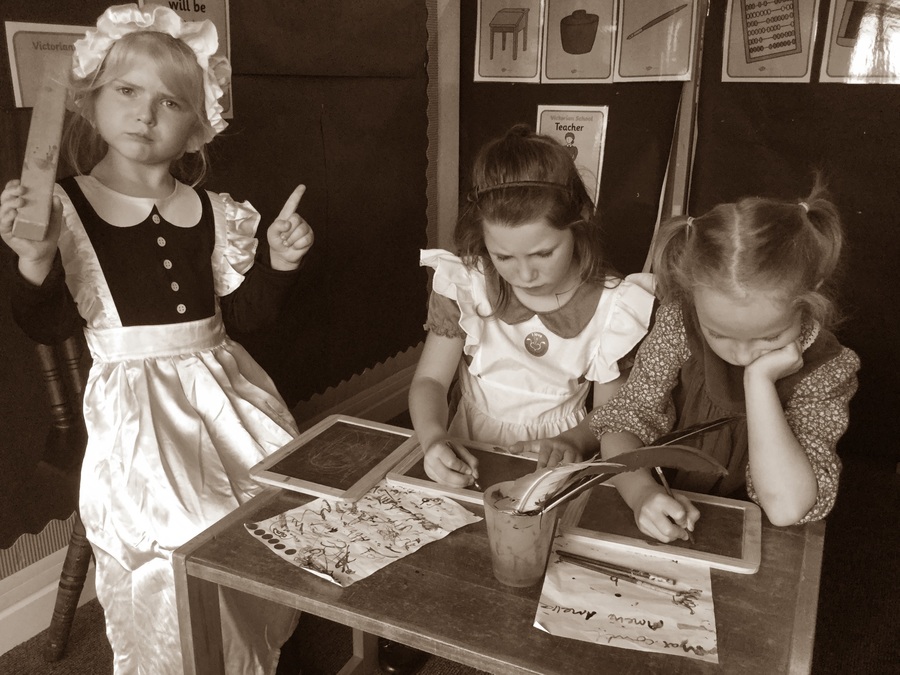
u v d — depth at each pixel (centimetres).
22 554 173
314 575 88
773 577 89
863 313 255
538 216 117
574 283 136
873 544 216
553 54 274
